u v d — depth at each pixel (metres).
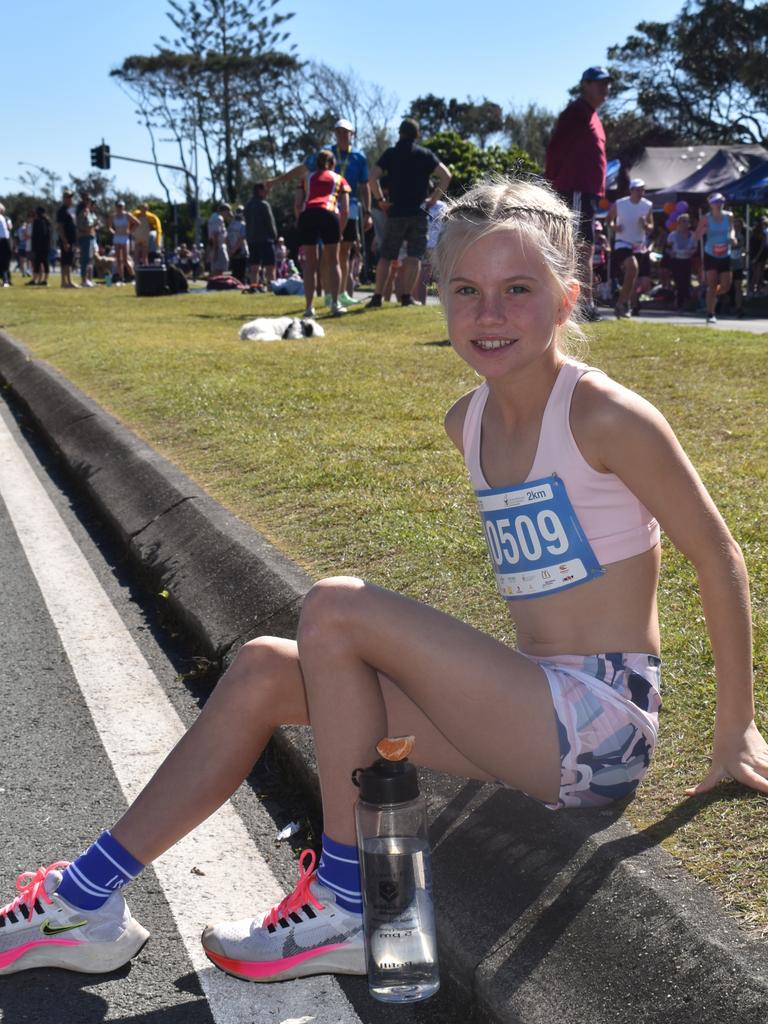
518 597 2.27
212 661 3.64
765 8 55.66
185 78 65.12
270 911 2.21
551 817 2.23
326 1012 2.08
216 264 25.98
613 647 2.19
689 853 2.06
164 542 4.62
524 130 75.25
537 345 2.15
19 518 5.70
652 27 58.94
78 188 85.69
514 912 2.03
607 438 2.11
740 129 58.50
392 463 5.32
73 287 24.02
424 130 84.62
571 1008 1.80
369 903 2.05
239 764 2.24
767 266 21.55
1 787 2.94
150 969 2.23
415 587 3.64
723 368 7.53
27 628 4.13
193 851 2.65
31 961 2.21
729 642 2.20
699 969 1.73
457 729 2.14
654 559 2.23
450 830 2.32
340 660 2.12
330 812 2.15
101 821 2.75
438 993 2.10
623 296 15.08
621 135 59.69
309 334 11.09
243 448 5.85
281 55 65.00
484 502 2.29
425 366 8.52
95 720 3.33
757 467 4.75
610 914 1.92
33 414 8.21
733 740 2.24
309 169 14.54
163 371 8.67
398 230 13.73
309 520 4.47
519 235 2.13
